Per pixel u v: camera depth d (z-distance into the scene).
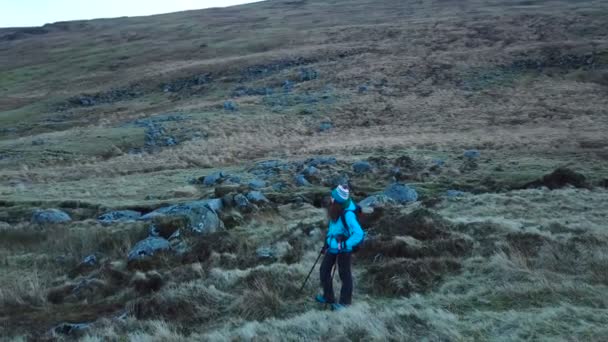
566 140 36.91
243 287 9.38
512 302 7.39
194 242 13.58
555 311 6.60
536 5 114.88
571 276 8.50
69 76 90.19
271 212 18.38
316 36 97.00
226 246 13.15
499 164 29.31
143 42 114.81
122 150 42.66
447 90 60.16
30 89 83.81
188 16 161.25
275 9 159.25
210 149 41.62
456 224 12.24
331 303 7.77
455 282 8.55
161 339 7.28
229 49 95.81
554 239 10.62
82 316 9.70
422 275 8.96
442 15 110.25
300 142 44.34
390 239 10.87
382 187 25.27
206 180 28.72
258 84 69.44
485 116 49.25
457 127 45.88
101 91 76.19
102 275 11.94
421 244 10.56
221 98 65.50
